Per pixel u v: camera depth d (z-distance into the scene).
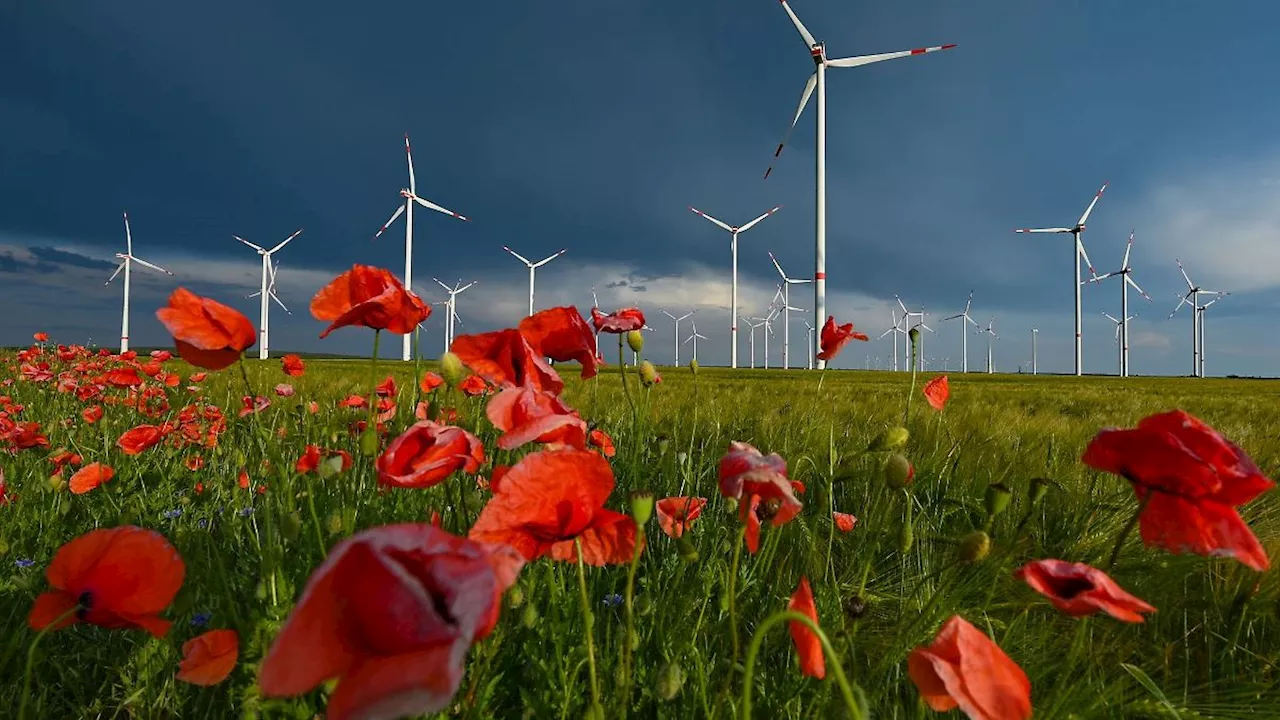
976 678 1.07
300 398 4.66
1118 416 11.82
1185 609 2.90
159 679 2.04
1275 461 5.38
